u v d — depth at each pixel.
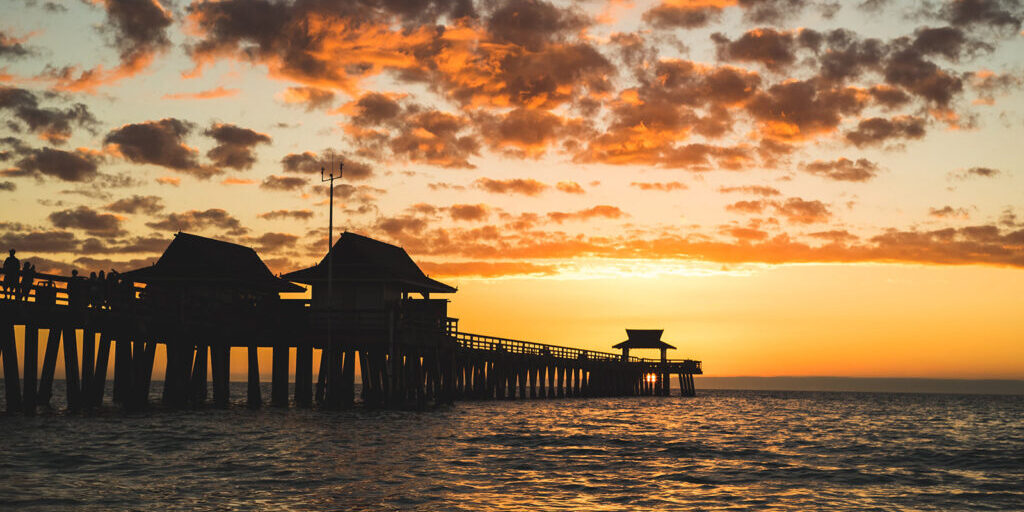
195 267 54.12
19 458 29.70
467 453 36.78
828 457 40.53
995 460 40.22
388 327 52.00
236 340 52.34
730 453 41.09
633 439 46.47
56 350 40.56
